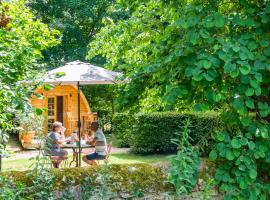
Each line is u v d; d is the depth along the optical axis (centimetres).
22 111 354
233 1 433
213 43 366
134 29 570
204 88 379
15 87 359
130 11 573
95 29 2134
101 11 2067
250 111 432
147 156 1216
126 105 482
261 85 399
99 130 924
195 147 397
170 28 436
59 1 1936
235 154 378
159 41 460
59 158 882
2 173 367
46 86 385
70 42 2023
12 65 362
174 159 329
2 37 375
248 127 393
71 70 927
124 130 1439
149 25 540
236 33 391
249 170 381
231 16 395
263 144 388
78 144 951
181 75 391
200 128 1116
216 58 351
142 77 463
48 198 358
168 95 384
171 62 392
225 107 416
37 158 368
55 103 1764
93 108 2028
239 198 387
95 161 976
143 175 394
